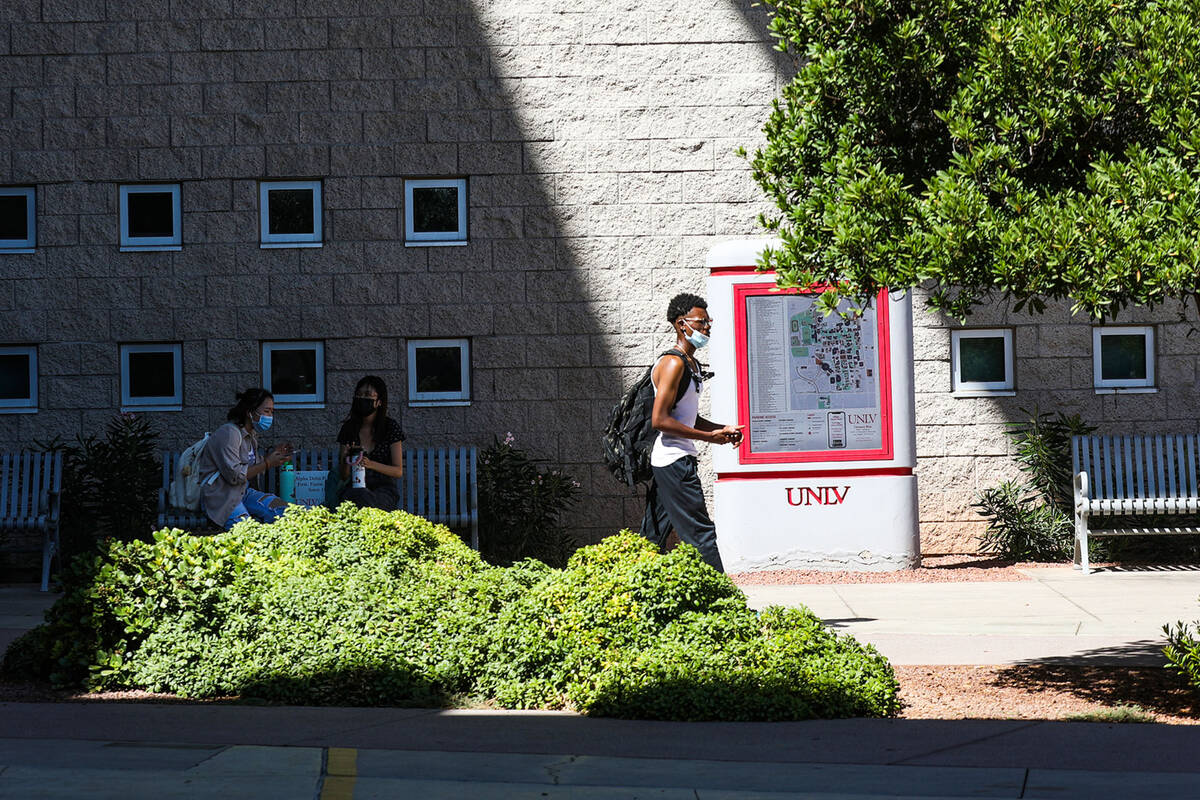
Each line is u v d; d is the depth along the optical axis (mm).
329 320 13391
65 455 12656
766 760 5223
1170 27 6141
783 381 12297
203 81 13406
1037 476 13047
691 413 8500
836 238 6191
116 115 13398
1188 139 5977
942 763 5164
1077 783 4805
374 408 11656
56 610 7285
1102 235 5691
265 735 5680
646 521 8555
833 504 12250
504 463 13062
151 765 5016
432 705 6633
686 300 8438
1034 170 6453
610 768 5066
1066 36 6219
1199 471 12812
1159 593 10578
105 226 13391
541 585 7395
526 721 6098
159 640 7047
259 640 7043
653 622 6883
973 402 13375
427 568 8789
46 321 13383
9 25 13383
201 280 13398
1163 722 6102
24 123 13391
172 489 11586
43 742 5457
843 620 9422
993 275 5902
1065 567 12492
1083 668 7461
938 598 10523
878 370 12312
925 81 6648
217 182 13398
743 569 12250
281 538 9016
